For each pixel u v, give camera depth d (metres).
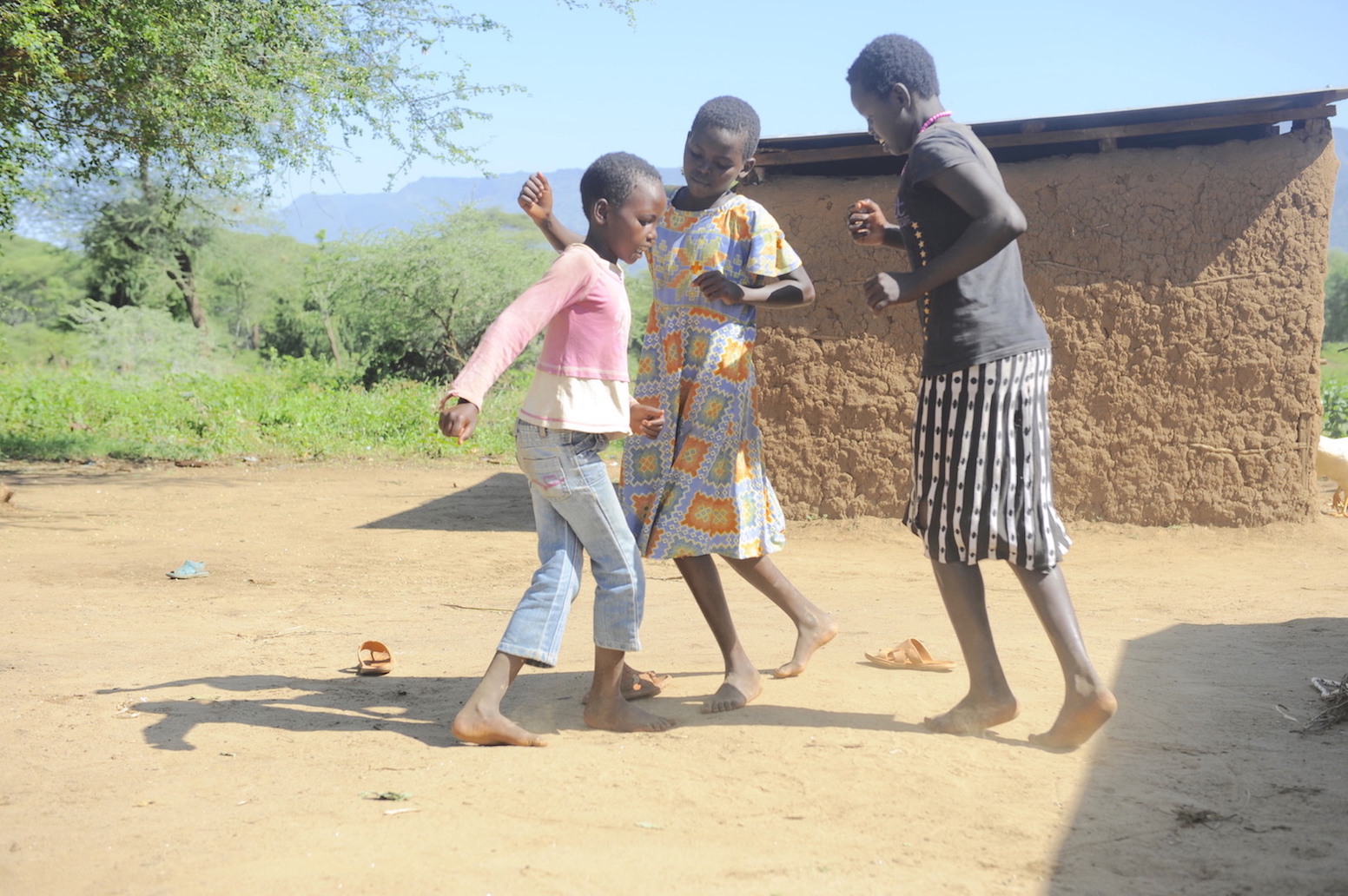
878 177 8.64
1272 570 7.05
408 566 7.75
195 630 5.23
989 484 3.09
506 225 32.03
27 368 28.28
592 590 6.67
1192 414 8.18
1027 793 2.70
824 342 8.76
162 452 15.84
